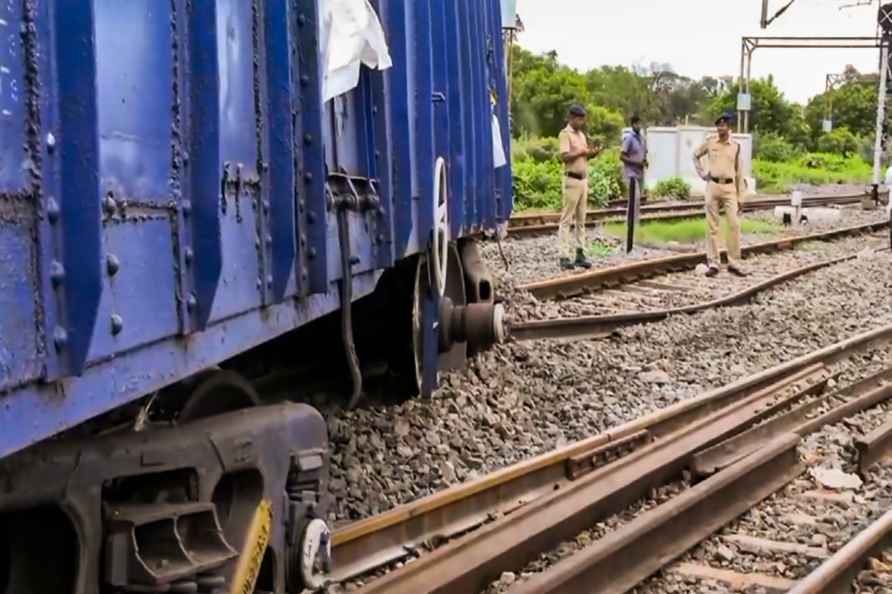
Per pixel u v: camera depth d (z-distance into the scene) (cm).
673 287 1778
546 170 3500
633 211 2152
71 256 269
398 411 859
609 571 591
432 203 776
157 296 324
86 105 269
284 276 445
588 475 732
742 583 607
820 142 9900
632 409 976
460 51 939
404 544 623
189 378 438
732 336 1366
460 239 1114
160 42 327
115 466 349
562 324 1298
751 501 736
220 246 359
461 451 821
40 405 262
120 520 346
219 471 404
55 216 263
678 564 636
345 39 538
